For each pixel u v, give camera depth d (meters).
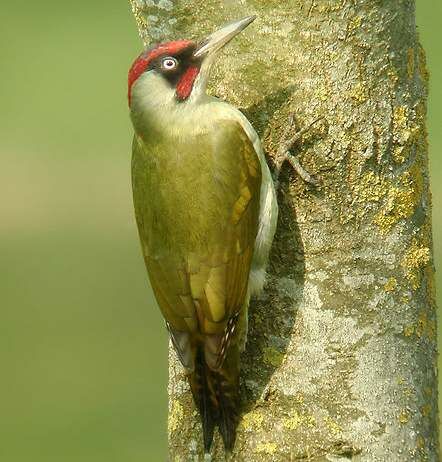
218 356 11.38
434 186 24.44
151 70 11.73
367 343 11.47
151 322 24.05
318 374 11.49
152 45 11.80
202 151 11.52
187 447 11.97
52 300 24.69
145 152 11.78
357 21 11.22
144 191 11.73
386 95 11.34
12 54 32.66
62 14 34.78
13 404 22.09
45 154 28.06
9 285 24.92
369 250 11.46
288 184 11.50
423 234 11.70
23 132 28.95
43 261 25.50
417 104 11.55
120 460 20.47
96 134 28.81
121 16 34.62
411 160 11.52
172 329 11.59
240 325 11.48
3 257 25.70
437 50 28.06
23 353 23.27
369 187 11.40
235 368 11.50
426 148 11.82
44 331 23.92
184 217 11.47
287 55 11.36
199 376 11.57
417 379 11.66
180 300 11.52
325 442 11.48
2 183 27.28
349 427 11.48
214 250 11.44
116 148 28.28
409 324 11.59
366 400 11.48
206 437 11.56
